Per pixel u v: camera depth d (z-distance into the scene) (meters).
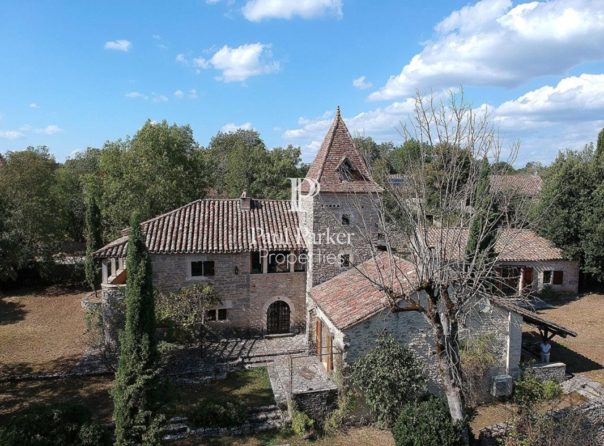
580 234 31.67
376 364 16.19
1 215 32.69
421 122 11.71
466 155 12.12
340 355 16.77
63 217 38.09
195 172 42.72
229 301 23.52
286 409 16.84
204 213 25.23
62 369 20.52
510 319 18.69
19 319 27.80
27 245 33.94
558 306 30.75
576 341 24.22
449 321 12.27
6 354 22.33
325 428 16.14
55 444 11.88
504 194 14.09
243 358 21.19
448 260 12.24
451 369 12.40
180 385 18.81
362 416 16.61
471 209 13.88
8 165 35.34
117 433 13.11
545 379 19.20
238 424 16.05
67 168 59.78
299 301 24.28
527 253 31.95
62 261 37.81
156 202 36.66
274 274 23.86
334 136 23.17
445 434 12.69
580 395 18.19
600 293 33.75
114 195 36.12
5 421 16.08
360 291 18.84
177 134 39.34
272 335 23.89
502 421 16.50
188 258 22.67
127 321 13.24
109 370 20.20
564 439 13.58
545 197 32.78
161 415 13.27
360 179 22.50
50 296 33.22
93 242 32.53
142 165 35.97
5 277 32.88
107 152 37.97
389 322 16.72
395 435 13.66
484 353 18.17
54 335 25.02
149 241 22.28
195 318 21.58
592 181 31.89
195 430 15.64
